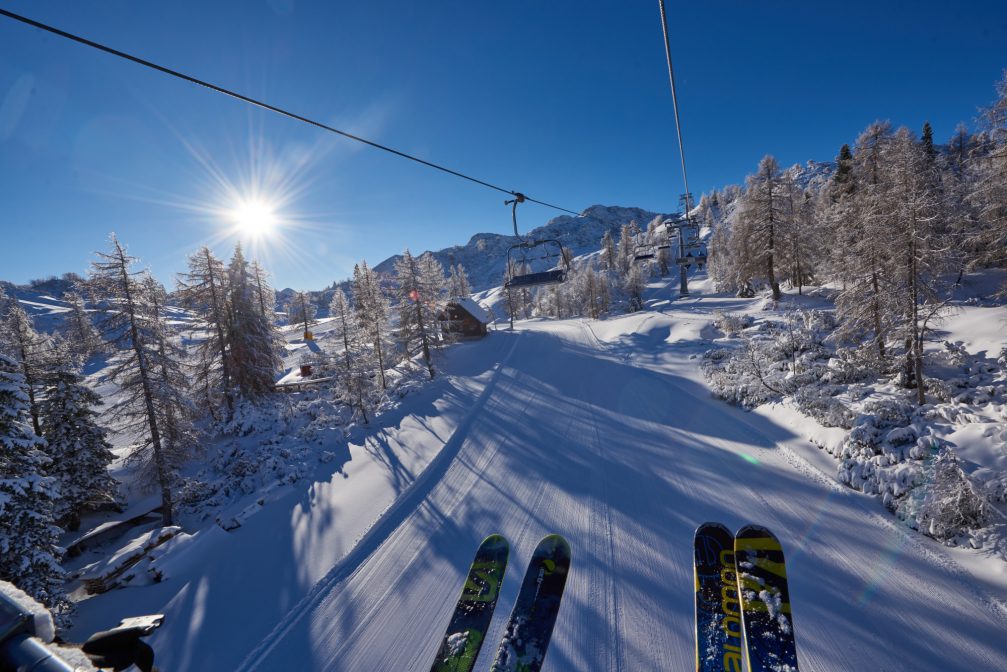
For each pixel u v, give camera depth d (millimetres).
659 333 27625
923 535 6969
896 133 21578
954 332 15023
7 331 17125
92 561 14695
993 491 6637
